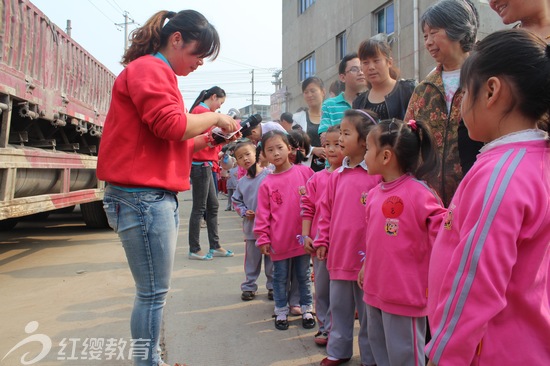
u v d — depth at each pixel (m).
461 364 1.00
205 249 5.11
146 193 1.80
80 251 4.92
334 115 3.41
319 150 3.49
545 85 1.04
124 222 1.81
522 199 0.99
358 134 2.32
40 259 4.53
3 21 3.35
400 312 1.83
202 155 4.48
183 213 8.81
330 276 2.34
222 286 3.69
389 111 2.75
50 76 4.28
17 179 3.71
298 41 16.94
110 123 1.81
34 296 3.36
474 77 1.12
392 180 1.93
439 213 1.80
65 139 5.47
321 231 2.47
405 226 1.83
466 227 1.06
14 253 4.82
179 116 1.71
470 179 1.12
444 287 1.07
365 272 2.00
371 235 1.95
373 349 2.01
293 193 2.92
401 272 1.83
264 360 2.36
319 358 2.39
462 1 2.08
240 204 3.48
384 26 11.58
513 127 1.09
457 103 2.03
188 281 3.82
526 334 1.04
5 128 3.45
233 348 2.51
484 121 1.13
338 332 2.28
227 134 2.11
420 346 1.86
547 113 1.08
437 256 1.23
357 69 3.32
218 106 4.53
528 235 1.01
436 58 2.15
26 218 7.54
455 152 2.05
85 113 5.37
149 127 1.74
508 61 1.05
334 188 2.44
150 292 1.85
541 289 1.06
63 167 4.62
